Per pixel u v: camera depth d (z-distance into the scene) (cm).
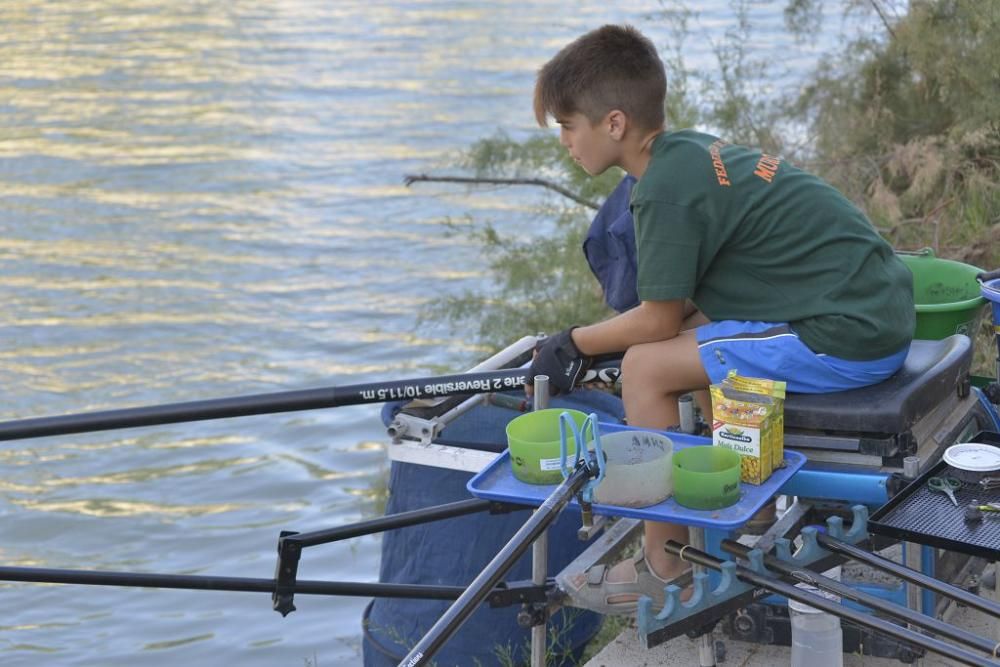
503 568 369
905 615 375
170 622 936
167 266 1898
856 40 1121
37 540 1085
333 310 1669
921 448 439
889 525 391
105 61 3562
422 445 531
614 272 555
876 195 964
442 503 592
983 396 505
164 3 4494
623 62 451
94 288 1811
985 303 556
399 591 493
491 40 3497
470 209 2030
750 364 441
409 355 1495
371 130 2652
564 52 462
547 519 380
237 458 1234
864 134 1058
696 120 1085
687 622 412
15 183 2398
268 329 1619
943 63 966
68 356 1561
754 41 1574
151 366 1517
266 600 958
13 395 1444
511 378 471
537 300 1130
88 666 880
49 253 1983
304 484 1166
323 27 3909
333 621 920
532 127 2553
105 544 1072
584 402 608
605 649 491
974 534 383
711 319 465
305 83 3147
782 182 450
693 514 393
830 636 445
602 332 461
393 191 2203
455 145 2462
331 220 2077
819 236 445
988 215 923
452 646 615
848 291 439
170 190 2314
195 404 469
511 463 433
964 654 353
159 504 1139
